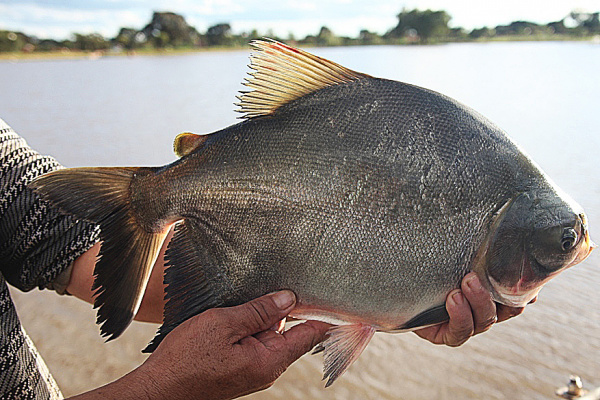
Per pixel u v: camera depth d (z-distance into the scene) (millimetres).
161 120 4293
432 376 1267
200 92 6137
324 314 563
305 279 552
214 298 561
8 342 517
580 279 1565
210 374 509
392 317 562
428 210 544
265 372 528
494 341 1362
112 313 548
